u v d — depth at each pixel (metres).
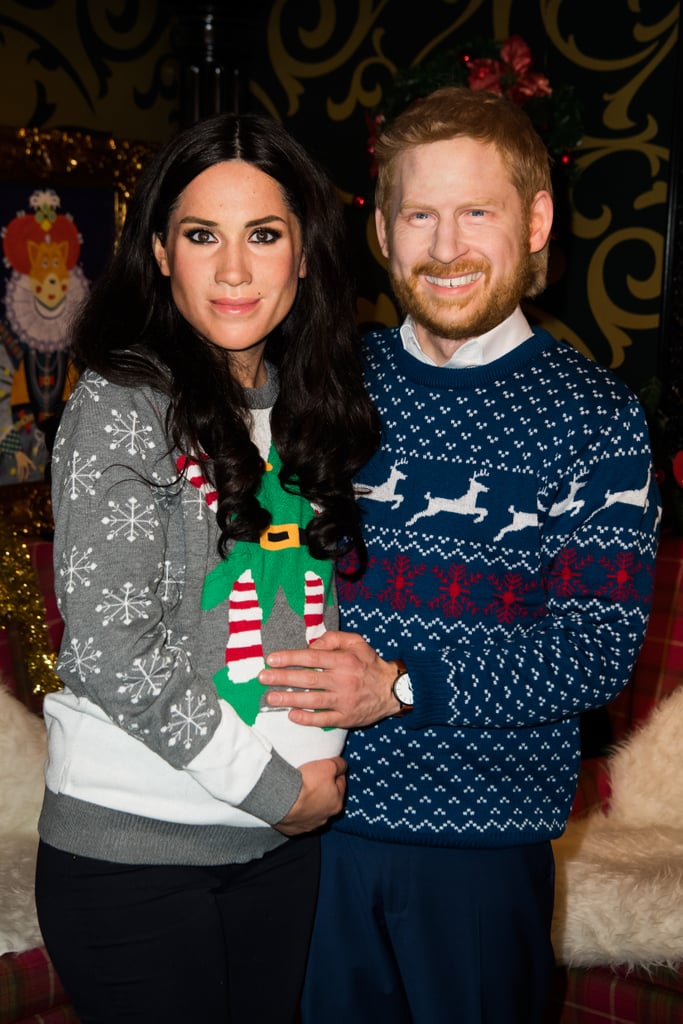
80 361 1.57
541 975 1.78
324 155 4.15
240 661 1.51
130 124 3.95
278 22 4.17
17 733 2.56
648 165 3.63
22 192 3.48
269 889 1.61
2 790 2.53
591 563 1.67
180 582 1.49
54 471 1.48
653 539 1.72
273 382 1.67
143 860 1.48
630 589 1.67
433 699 1.61
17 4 3.54
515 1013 1.75
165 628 1.45
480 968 1.72
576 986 2.41
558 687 1.64
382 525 1.73
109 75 3.85
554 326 3.85
